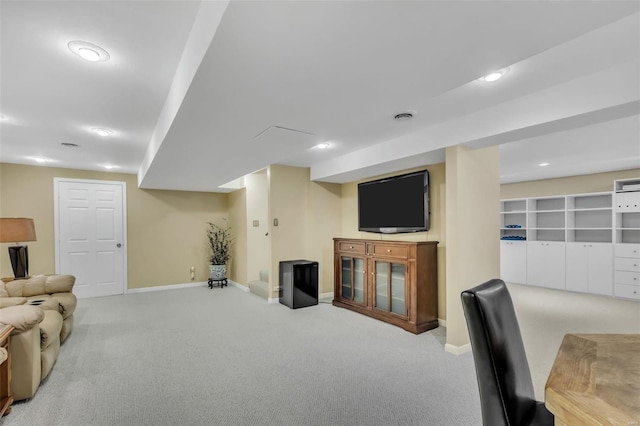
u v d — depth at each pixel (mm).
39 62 1956
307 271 4723
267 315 4238
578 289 5750
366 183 4746
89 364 2732
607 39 1682
